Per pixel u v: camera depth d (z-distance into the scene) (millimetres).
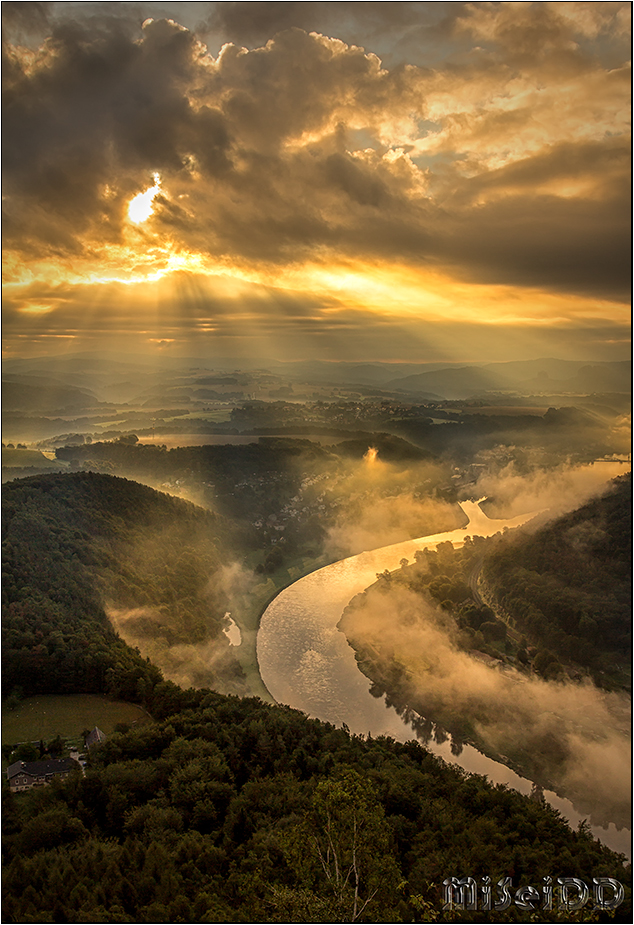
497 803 110562
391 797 104250
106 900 78375
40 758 125875
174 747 118625
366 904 62625
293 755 119938
